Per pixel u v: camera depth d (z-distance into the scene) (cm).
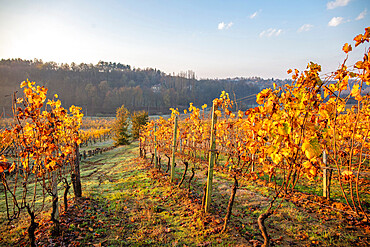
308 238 394
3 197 743
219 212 526
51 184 435
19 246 399
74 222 488
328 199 539
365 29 219
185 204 593
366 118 434
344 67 249
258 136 336
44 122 428
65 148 584
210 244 395
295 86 299
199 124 915
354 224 423
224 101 739
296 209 510
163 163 1202
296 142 295
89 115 6862
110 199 671
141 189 761
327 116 271
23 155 405
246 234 421
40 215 541
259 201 574
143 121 2966
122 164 1439
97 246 401
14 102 392
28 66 12394
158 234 444
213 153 515
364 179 648
